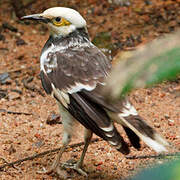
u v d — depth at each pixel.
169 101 13.68
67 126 9.23
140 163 10.03
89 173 9.88
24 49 16.75
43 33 17.95
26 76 14.99
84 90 8.23
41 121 12.32
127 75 3.36
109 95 3.48
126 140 11.09
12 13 19.06
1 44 17.03
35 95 13.94
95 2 19.89
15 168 9.95
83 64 8.91
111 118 7.91
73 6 19.47
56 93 8.88
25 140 11.24
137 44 16.45
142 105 13.46
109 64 9.26
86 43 9.85
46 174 9.78
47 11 9.91
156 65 3.32
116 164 10.24
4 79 14.59
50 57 9.48
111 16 18.97
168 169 3.46
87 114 7.90
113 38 17.02
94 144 11.12
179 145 10.84
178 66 3.30
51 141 11.27
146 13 19.05
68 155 10.68
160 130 11.88
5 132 11.55
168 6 19.53
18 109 12.96
